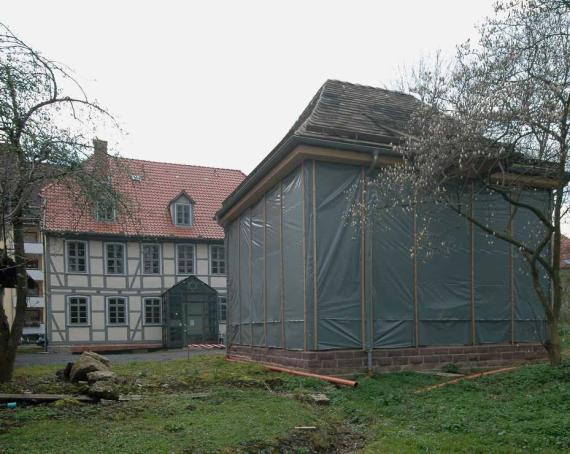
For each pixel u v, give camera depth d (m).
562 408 6.32
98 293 25.25
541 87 8.04
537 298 11.68
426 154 9.02
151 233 26.30
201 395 7.85
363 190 10.19
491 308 11.14
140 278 26.16
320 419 6.62
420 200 9.34
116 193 10.03
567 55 8.19
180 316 26.09
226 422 6.06
